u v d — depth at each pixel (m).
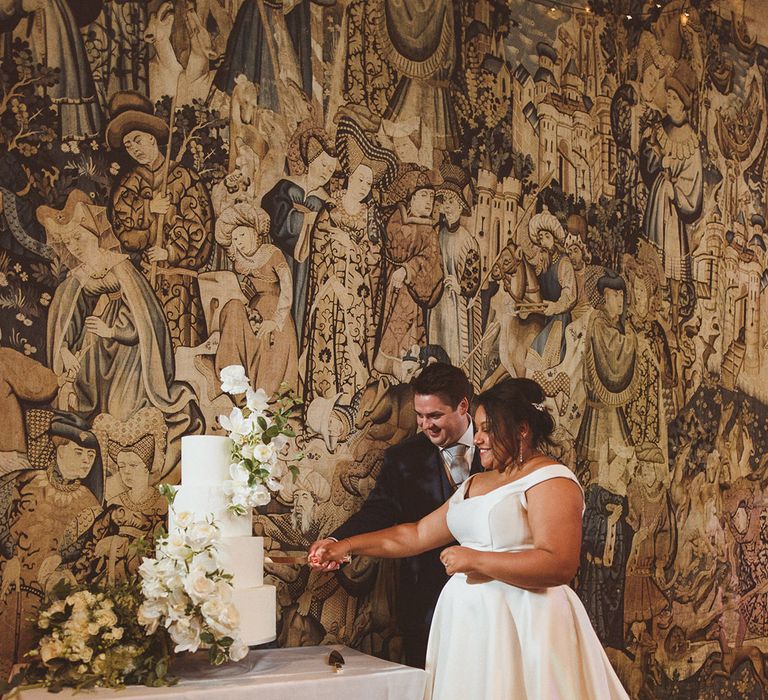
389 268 4.39
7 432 3.51
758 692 5.32
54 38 3.72
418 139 4.54
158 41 3.94
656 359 5.15
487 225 4.69
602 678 3.42
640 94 5.27
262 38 4.18
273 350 4.07
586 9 5.13
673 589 5.04
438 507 3.96
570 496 3.43
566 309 4.88
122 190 3.81
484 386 4.59
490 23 4.81
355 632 4.13
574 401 4.84
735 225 5.57
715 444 5.32
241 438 3.37
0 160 3.58
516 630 3.39
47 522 3.55
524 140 4.85
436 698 3.49
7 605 3.45
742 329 5.52
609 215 5.08
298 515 4.05
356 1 4.43
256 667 3.36
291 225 4.17
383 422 4.29
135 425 3.75
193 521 3.17
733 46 5.66
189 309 3.90
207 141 4.00
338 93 4.34
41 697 2.87
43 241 3.63
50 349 3.62
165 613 3.04
